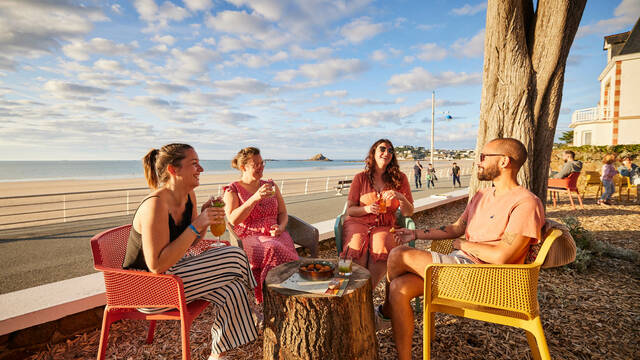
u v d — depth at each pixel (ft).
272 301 6.06
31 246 15.87
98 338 8.16
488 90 14.75
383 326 8.00
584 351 7.50
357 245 9.86
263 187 9.48
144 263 6.42
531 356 7.37
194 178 6.85
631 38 69.46
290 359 5.87
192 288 6.57
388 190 10.34
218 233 7.48
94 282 9.02
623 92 67.00
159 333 8.56
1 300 7.73
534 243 6.27
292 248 10.30
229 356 7.59
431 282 6.28
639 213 25.02
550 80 13.50
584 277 12.01
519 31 13.60
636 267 12.94
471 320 9.08
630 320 8.86
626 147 42.09
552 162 47.42
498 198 6.86
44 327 7.50
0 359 6.91
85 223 23.49
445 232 8.17
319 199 37.73
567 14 12.67
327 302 5.64
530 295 5.66
